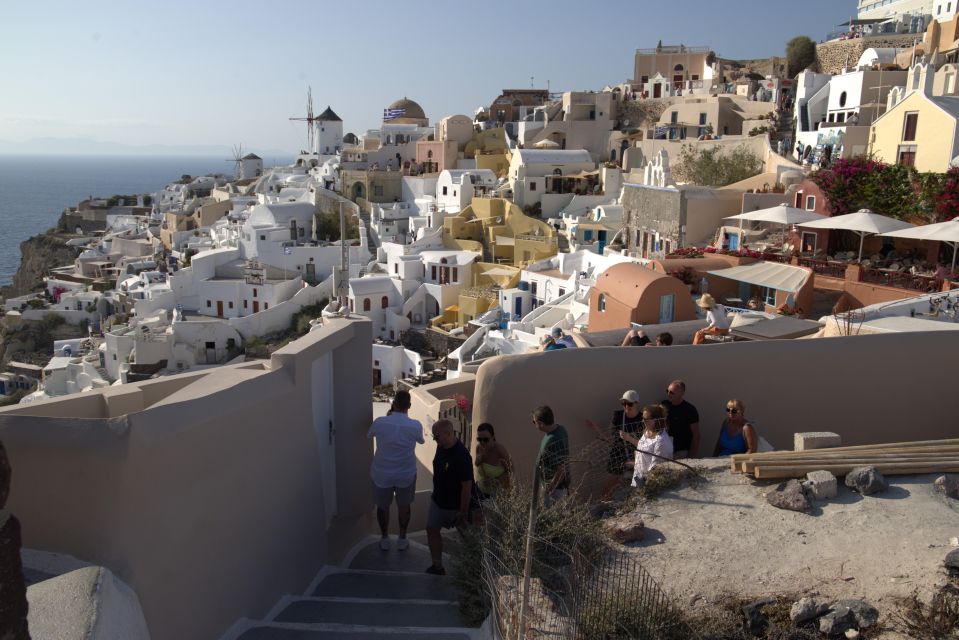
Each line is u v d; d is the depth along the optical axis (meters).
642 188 35.84
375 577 7.71
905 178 24.73
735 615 5.47
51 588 4.28
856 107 44.81
